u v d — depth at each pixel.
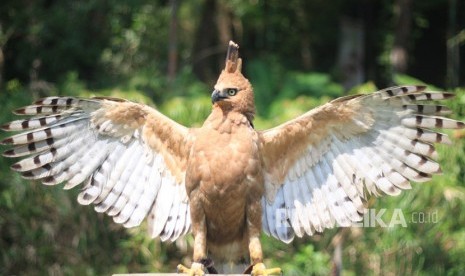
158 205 9.23
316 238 16.31
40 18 21.28
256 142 8.91
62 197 16.36
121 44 22.14
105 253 16.39
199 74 23.59
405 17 21.64
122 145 9.27
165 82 19.84
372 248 16.00
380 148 8.91
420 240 15.75
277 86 21.38
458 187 15.61
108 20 22.12
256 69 21.67
